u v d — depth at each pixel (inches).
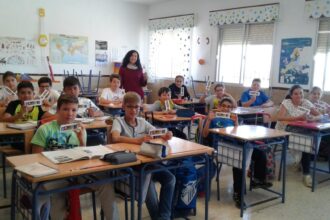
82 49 324.5
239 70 277.6
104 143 124.8
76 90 134.6
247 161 115.6
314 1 219.8
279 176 153.2
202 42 303.9
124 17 347.6
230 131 123.5
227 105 146.9
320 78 226.2
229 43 284.0
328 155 173.6
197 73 311.7
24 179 73.6
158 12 350.6
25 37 293.3
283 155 126.9
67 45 315.0
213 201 126.9
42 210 77.3
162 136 103.6
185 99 238.5
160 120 152.9
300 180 154.5
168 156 87.2
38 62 301.6
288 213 119.2
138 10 356.5
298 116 161.3
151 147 85.7
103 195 88.0
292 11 235.1
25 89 122.9
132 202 83.5
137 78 208.7
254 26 263.1
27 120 120.9
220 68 293.0
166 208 97.0
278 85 248.2
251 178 137.9
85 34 324.8
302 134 143.5
